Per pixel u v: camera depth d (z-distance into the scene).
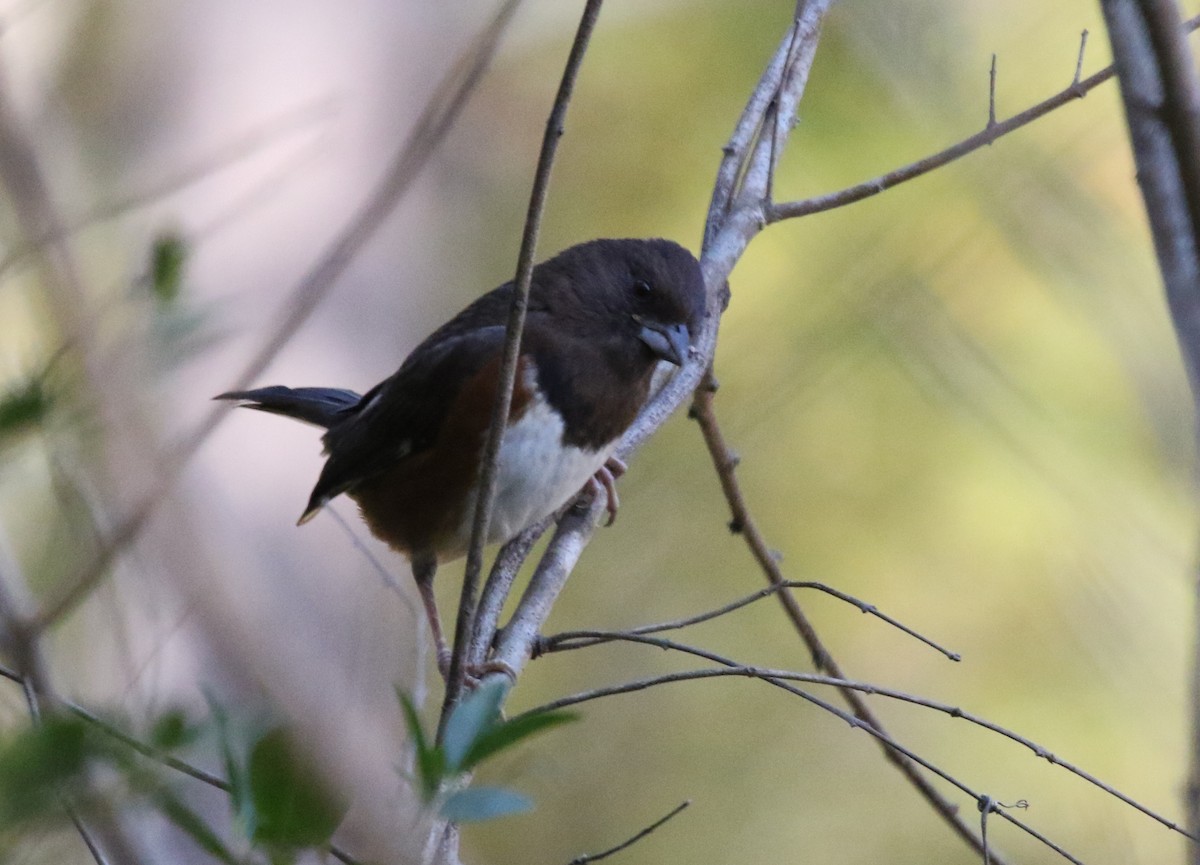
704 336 7.67
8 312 4.20
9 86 4.48
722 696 12.16
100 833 2.95
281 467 10.88
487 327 7.76
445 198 13.89
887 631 11.82
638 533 12.12
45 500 4.29
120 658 4.54
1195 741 3.69
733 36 13.38
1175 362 10.70
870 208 11.41
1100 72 7.43
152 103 11.91
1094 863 10.66
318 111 11.91
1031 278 11.34
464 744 3.29
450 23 13.95
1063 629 11.20
